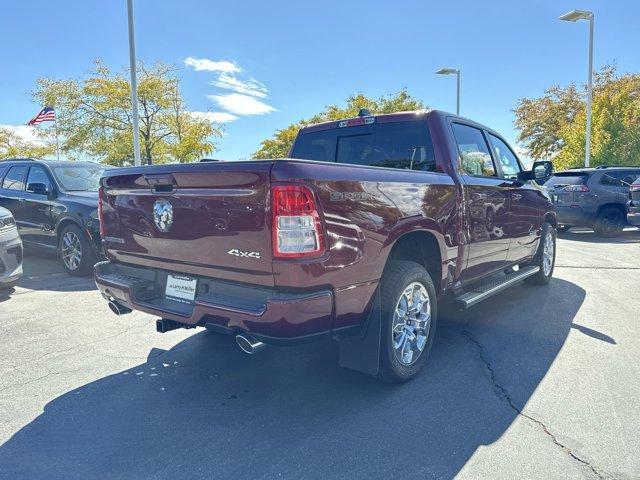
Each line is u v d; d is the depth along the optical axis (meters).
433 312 3.72
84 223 6.95
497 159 5.11
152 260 3.44
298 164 2.67
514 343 4.37
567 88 32.72
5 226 6.03
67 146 26.94
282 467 2.56
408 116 4.34
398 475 2.48
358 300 2.99
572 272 7.53
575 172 12.24
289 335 2.69
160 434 2.91
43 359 4.08
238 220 2.79
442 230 3.73
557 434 2.86
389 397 3.35
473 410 3.15
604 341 4.40
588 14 17.52
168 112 27.56
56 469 2.57
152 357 4.13
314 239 2.67
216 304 2.89
